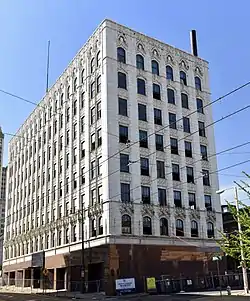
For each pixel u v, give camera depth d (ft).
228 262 179.11
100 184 153.07
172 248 154.61
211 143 184.65
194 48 198.08
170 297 113.80
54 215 188.44
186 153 174.19
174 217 160.66
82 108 175.63
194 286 151.53
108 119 154.20
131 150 156.87
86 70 175.42
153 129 165.99
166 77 178.81
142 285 141.59
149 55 176.04
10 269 240.94
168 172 165.17
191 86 186.50
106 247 142.00
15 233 241.96
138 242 146.82
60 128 194.70
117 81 161.89
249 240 52.70
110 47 164.25
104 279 139.74
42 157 212.84
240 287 152.15
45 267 185.98
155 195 158.20
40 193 209.15
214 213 175.01
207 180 178.29
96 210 151.53
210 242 167.02
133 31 173.99
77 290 160.15
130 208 149.48
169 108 174.50
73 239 167.02
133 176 154.20
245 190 55.88
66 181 180.65
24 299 122.42
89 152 163.32
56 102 203.62
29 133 238.27
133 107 162.81
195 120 182.29
